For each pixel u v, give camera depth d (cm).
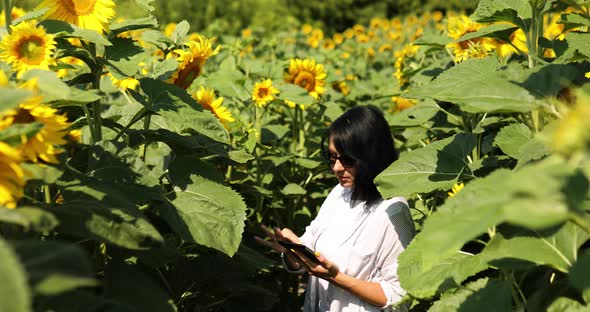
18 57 189
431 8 1877
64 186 167
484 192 130
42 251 107
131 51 219
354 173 243
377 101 512
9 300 89
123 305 160
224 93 374
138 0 231
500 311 148
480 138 263
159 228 225
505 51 294
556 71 138
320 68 409
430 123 333
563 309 140
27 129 125
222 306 283
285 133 401
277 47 732
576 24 224
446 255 125
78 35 194
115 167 191
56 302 137
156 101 217
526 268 150
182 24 263
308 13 1891
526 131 201
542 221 97
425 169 201
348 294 241
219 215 210
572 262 142
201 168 224
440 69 335
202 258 257
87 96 172
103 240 151
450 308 160
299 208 400
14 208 130
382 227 237
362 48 787
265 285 346
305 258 232
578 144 107
